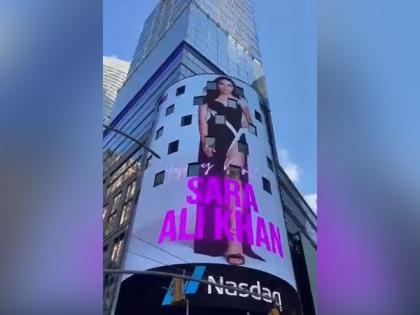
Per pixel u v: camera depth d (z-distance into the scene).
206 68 27.50
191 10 29.00
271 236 24.06
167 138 25.86
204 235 23.09
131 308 22.38
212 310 22.34
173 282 22.41
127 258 23.41
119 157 26.44
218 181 24.27
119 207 25.56
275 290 23.44
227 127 25.62
